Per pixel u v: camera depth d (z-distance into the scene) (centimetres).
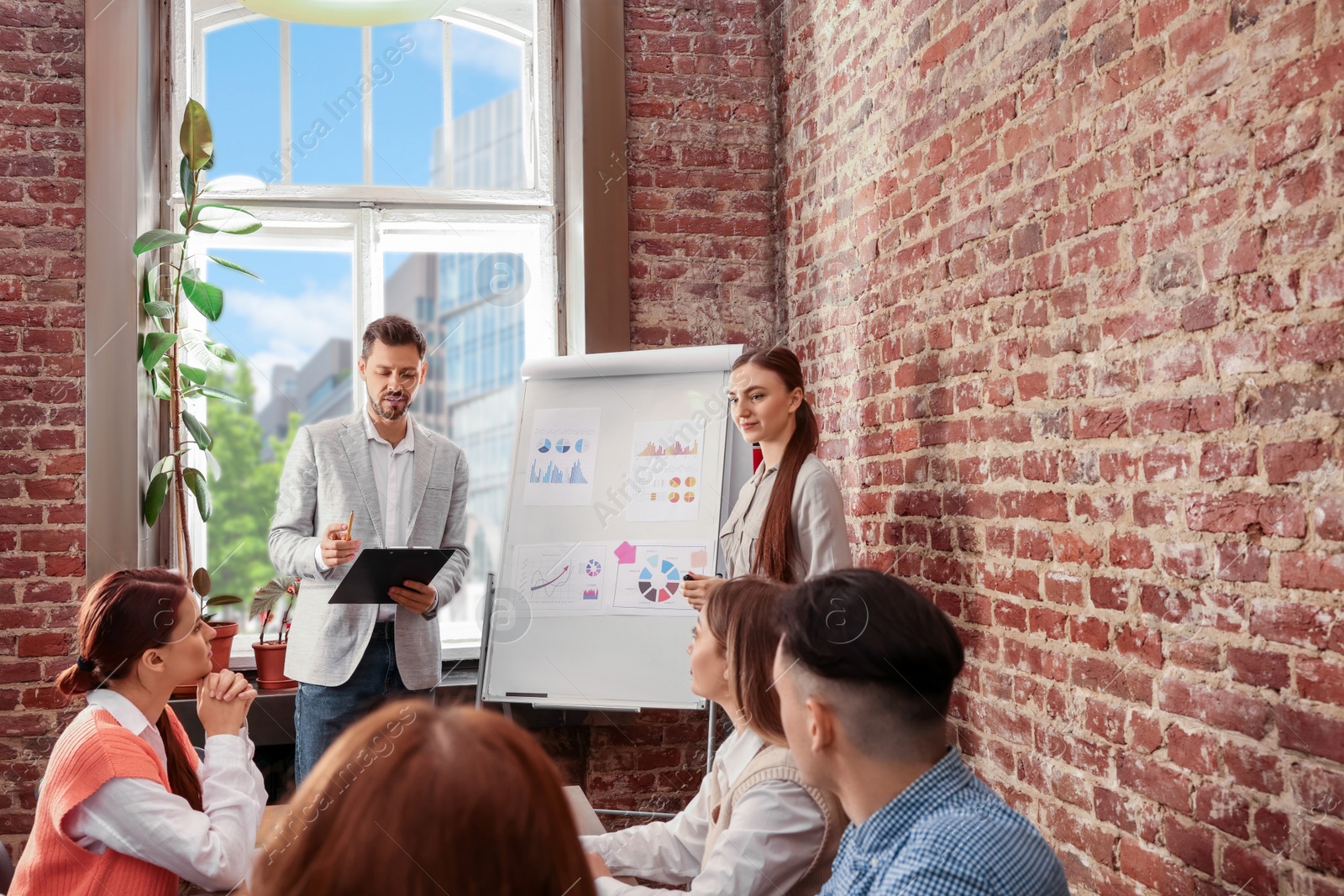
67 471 312
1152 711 175
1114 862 186
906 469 269
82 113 318
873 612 106
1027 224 213
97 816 151
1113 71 185
